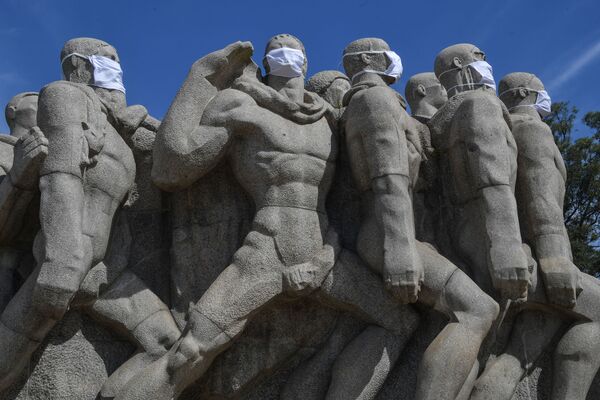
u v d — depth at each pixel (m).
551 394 5.05
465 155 4.92
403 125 4.81
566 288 4.92
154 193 5.12
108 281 4.76
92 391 4.72
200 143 4.71
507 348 5.09
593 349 4.98
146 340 4.70
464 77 5.55
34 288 4.36
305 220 4.74
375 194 4.68
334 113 5.08
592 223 14.77
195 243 4.95
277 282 4.62
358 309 4.78
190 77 4.88
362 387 4.65
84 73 5.11
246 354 4.77
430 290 4.62
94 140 4.63
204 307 4.52
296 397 4.76
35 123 5.72
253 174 4.79
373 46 5.42
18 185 4.62
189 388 4.78
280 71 5.07
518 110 5.82
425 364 4.42
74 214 4.43
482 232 4.80
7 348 4.48
